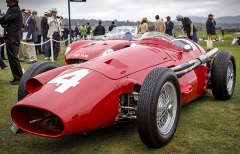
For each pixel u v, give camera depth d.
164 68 3.03
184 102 3.94
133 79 3.09
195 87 4.12
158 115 2.99
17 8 6.01
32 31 9.36
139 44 4.32
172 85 3.10
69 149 3.02
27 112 3.06
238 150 2.93
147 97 2.75
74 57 6.39
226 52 4.62
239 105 4.48
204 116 3.97
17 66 6.19
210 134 3.35
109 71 3.18
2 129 3.60
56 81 3.09
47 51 10.60
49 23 10.40
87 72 3.15
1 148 3.05
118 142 3.16
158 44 4.24
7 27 6.02
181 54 4.20
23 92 3.50
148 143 2.87
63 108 2.68
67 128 2.65
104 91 2.94
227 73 4.71
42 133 2.88
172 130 3.11
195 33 11.80
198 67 4.30
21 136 3.38
